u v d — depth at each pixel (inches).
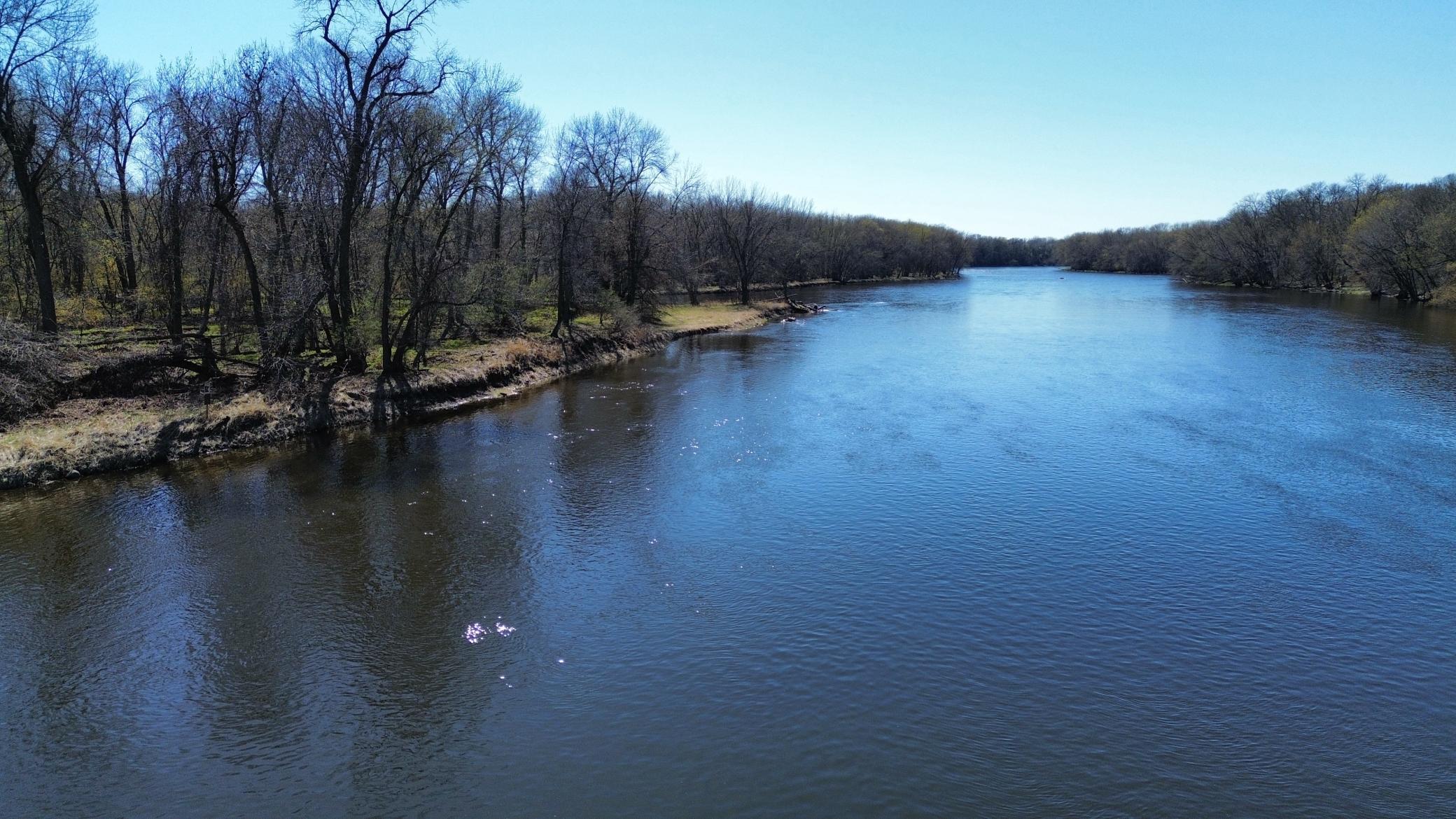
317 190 1294.3
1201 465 973.2
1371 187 4613.7
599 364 1779.0
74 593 642.2
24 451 889.5
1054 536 763.4
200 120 1184.8
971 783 436.8
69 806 420.5
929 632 591.2
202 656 560.1
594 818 413.1
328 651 568.1
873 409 1294.3
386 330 1295.5
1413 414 1224.2
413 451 1043.3
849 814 413.7
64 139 1312.7
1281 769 448.1
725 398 1390.3
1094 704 506.9
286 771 449.1
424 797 429.1
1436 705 505.0
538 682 532.7
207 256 1370.6
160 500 843.4
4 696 512.4
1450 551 722.8
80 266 1649.9
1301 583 664.4
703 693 519.2
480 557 719.1
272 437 1064.2
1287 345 1983.3
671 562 711.1
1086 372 1638.8
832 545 745.0
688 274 2962.6
